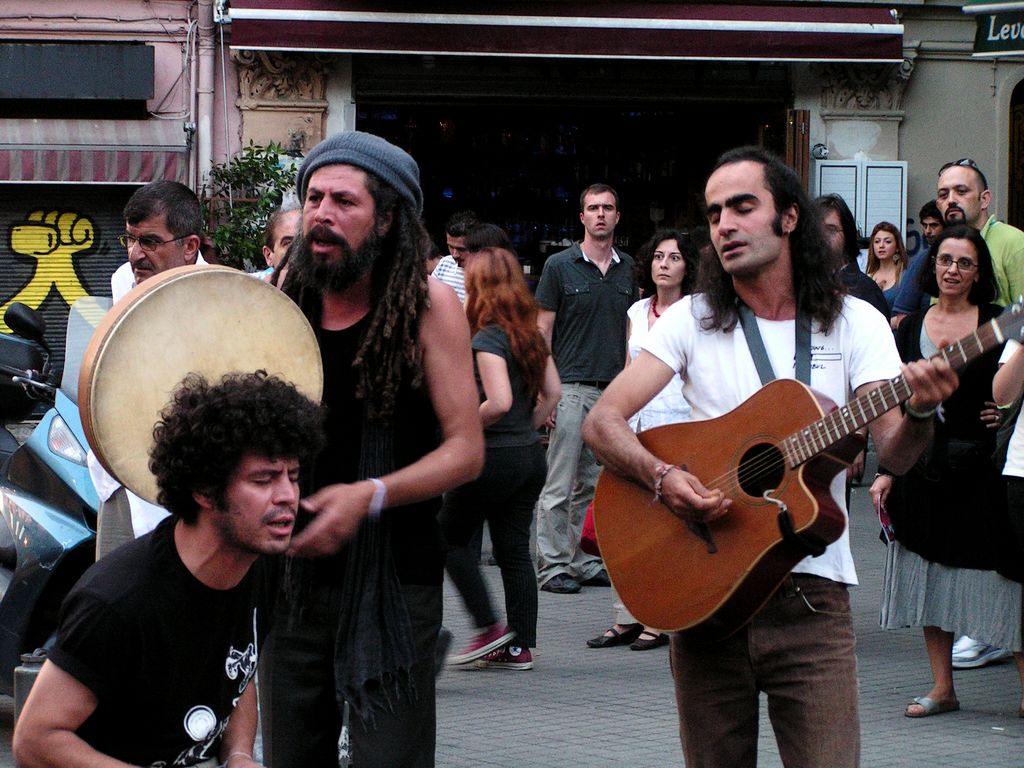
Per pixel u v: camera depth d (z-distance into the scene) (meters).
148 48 14.52
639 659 7.76
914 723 6.54
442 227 16.62
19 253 14.86
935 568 6.64
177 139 14.58
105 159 14.38
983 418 6.44
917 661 7.72
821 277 3.87
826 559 3.84
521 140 16.62
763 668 3.87
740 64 15.78
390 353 3.65
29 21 14.66
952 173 8.45
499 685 7.20
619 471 4.00
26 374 6.58
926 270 6.76
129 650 2.81
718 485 3.88
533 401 7.27
